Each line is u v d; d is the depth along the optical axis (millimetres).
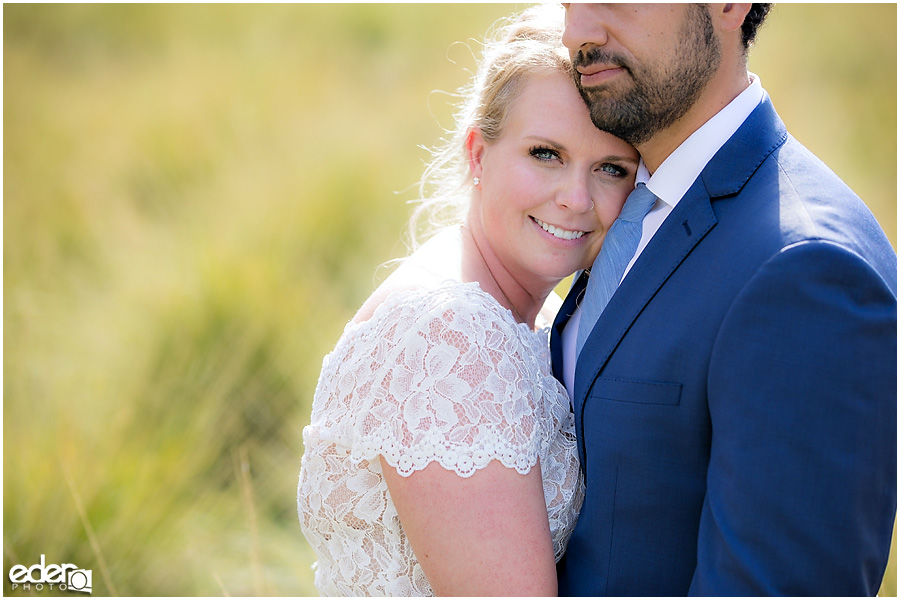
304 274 4133
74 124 5797
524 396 1298
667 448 1244
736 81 1322
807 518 1078
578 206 1400
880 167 5121
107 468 2922
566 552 1393
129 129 5645
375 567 1410
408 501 1253
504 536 1212
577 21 1268
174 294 3684
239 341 3461
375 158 5004
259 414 3346
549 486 1380
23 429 3160
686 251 1264
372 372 1328
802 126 5496
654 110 1297
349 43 7711
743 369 1124
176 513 2912
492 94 1469
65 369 3512
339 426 1358
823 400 1086
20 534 2764
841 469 1078
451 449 1221
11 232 4613
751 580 1084
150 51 7719
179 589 2748
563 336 1593
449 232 1613
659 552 1271
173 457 3041
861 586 1111
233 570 2785
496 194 1476
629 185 1459
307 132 5457
